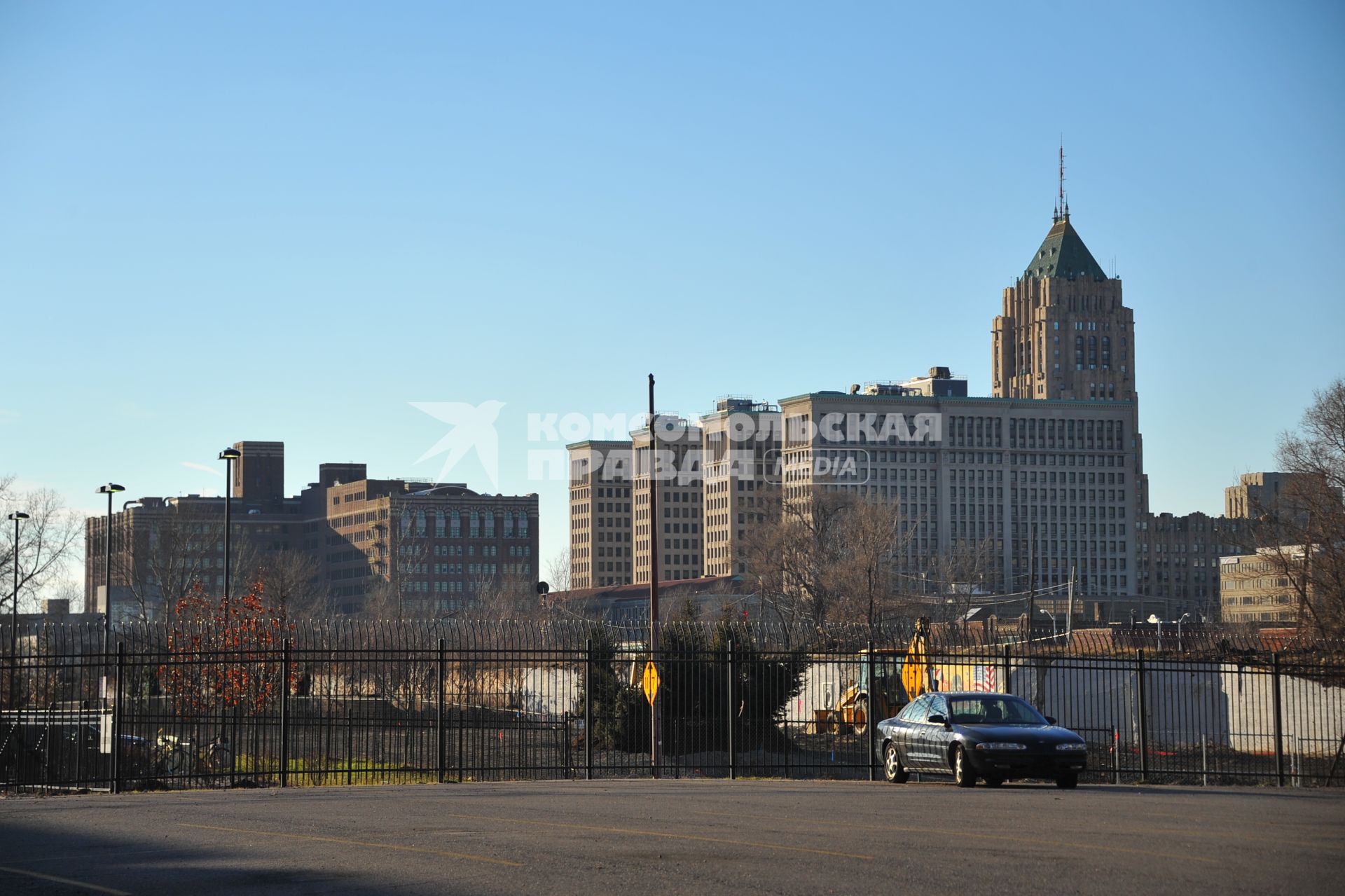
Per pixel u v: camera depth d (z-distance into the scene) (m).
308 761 32.97
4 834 16.94
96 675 34.06
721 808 19.56
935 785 25.58
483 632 38.12
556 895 11.95
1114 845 14.88
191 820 18.38
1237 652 39.12
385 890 12.32
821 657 39.88
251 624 38.75
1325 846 14.78
